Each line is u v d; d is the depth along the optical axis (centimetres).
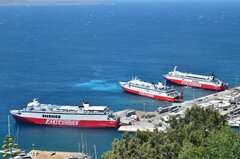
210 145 11056
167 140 12662
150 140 12712
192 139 12912
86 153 19025
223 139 10962
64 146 19988
